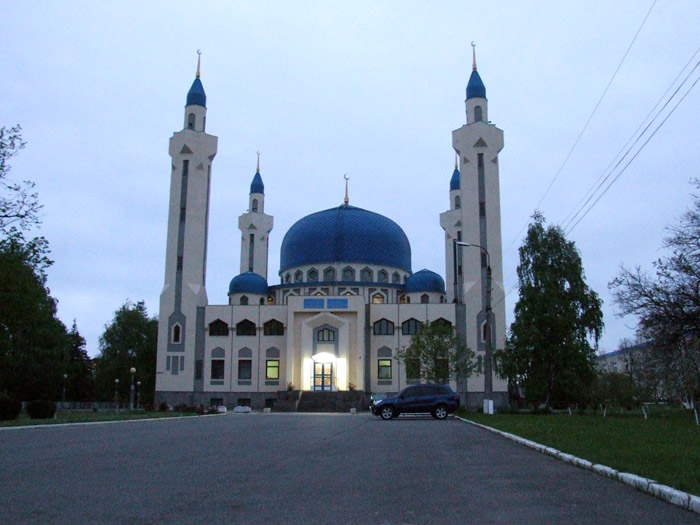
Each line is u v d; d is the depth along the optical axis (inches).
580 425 973.8
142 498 341.1
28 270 1520.7
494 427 963.3
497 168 2851.9
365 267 3189.0
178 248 2915.8
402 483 398.3
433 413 1472.7
